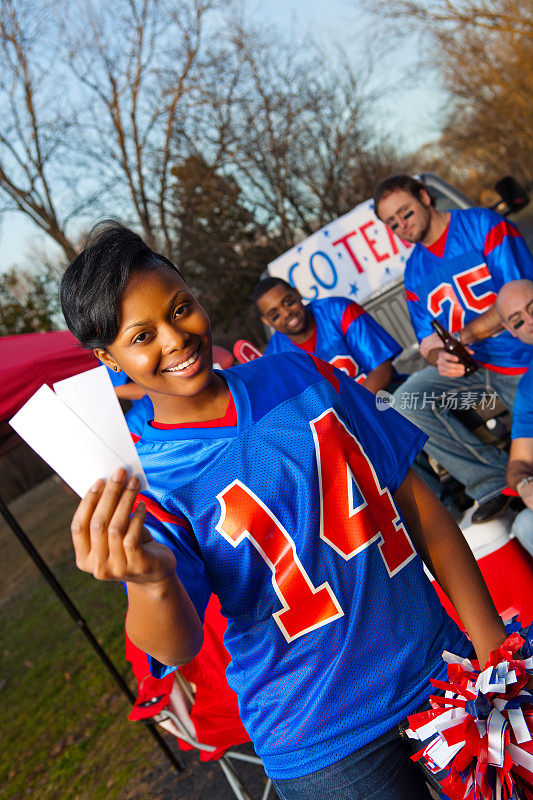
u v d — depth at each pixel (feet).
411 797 5.30
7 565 40.40
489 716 4.87
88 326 4.65
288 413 5.16
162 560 4.08
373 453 5.39
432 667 5.36
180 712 9.41
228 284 52.49
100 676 20.04
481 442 12.96
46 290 40.70
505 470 12.38
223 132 49.14
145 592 4.19
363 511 5.16
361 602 5.10
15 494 36.14
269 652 5.12
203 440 5.04
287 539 5.00
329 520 5.07
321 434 5.14
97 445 3.87
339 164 53.16
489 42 71.46
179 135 49.01
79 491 3.99
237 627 5.19
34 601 31.68
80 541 3.89
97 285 4.52
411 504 5.58
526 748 4.75
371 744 5.22
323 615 5.06
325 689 5.13
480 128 91.35
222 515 4.96
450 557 5.54
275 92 49.19
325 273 19.57
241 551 4.98
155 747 14.84
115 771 14.61
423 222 13.58
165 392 4.85
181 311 4.67
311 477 5.05
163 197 49.78
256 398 5.16
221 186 49.39
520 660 5.00
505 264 13.51
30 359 11.17
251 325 54.39
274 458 5.04
